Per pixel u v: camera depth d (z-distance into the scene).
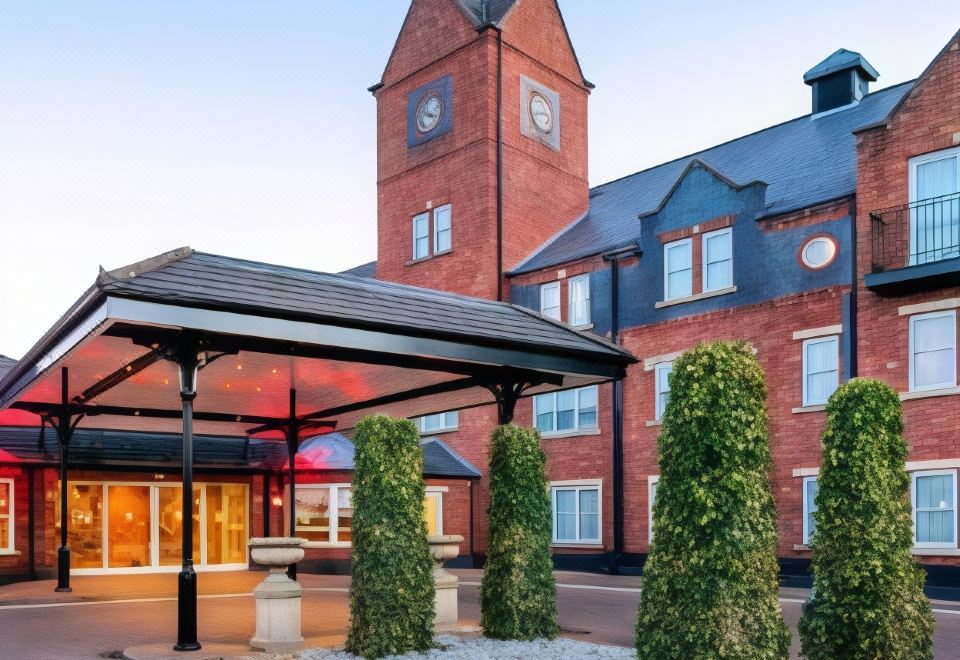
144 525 22.69
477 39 26.50
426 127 27.81
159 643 10.83
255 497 23.91
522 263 26.12
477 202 25.92
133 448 22.42
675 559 8.27
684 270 21.64
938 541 16.61
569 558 23.17
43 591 17.55
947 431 16.58
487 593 11.05
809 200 19.45
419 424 27.59
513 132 26.61
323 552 23.03
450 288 26.41
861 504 8.24
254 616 13.59
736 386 8.35
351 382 14.38
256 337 10.58
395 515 10.01
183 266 10.48
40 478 21.08
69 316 10.27
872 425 8.44
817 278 18.89
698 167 21.48
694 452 8.26
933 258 17.02
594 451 22.97
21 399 15.91
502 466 11.28
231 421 17.11
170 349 10.21
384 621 9.70
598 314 23.19
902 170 17.61
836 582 8.26
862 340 17.94
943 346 16.92
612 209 27.03
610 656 9.76
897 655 7.98
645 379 22.02
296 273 11.79
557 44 28.56
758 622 8.00
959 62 17.05
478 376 13.05
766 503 8.24
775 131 25.55
